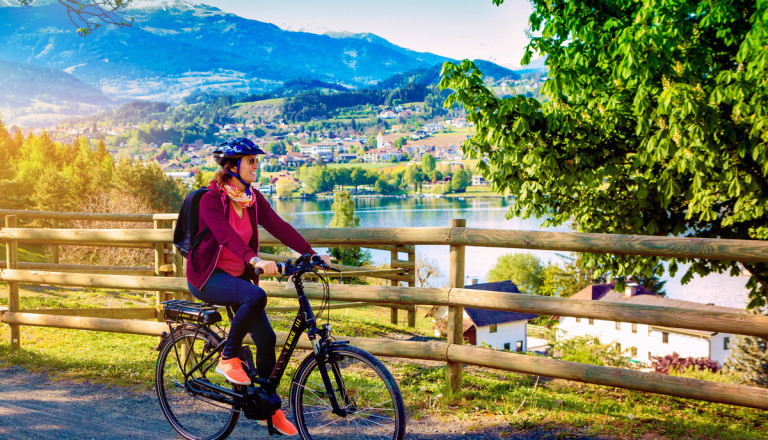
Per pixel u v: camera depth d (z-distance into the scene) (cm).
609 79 861
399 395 345
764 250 378
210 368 402
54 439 411
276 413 381
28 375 574
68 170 7712
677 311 396
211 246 372
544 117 780
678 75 746
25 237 662
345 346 360
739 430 430
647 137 747
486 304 458
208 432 413
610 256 874
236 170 374
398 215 17750
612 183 820
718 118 690
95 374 571
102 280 613
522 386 568
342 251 4059
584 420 436
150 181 6575
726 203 798
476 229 467
